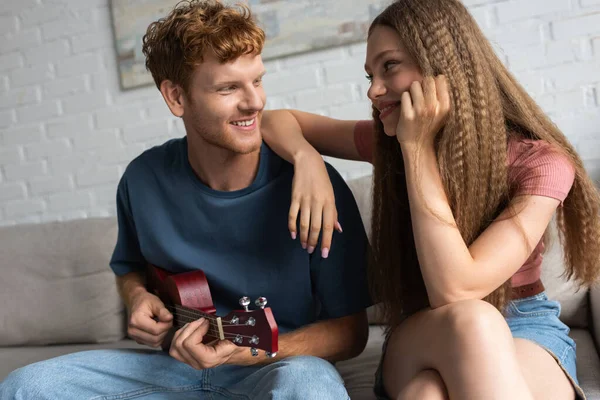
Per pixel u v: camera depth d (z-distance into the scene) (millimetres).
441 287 1292
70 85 2979
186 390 1497
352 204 1547
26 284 2480
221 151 1503
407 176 1356
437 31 1392
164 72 1499
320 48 2615
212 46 1380
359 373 1714
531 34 2414
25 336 2447
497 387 1082
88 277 2430
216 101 1417
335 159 2650
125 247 1756
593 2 2350
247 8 1474
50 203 3051
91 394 1444
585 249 1493
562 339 1457
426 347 1230
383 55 1424
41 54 3014
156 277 1640
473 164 1367
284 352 1434
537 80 2418
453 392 1128
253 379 1404
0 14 3053
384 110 1457
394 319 1540
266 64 2684
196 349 1304
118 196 1728
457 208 1370
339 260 1509
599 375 1549
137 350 1551
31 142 3057
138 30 2844
